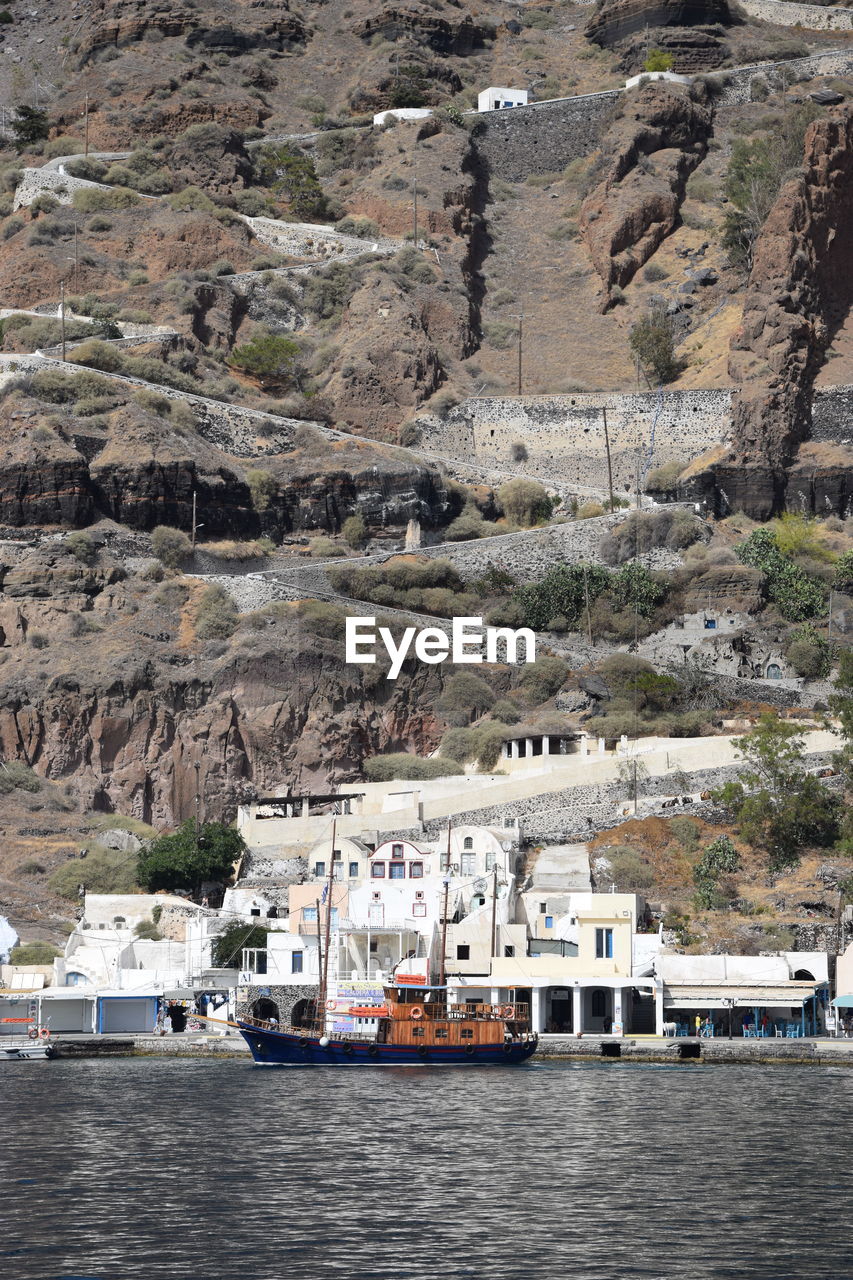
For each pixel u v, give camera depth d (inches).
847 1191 5226.4
